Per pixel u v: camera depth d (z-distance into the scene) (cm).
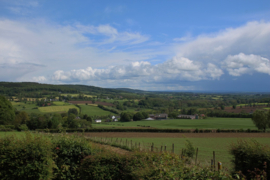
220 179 582
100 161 903
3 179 824
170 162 698
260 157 870
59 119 7412
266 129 6419
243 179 629
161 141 4262
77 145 1005
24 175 838
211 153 2762
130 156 877
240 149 970
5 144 862
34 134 974
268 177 838
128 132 5853
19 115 6688
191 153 1677
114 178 876
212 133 5712
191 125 8106
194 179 591
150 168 676
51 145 954
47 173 871
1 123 6044
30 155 848
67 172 965
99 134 5456
